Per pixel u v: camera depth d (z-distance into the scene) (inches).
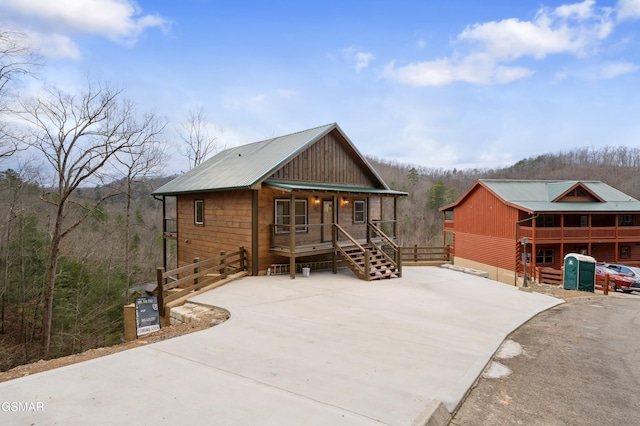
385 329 305.4
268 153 631.8
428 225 2333.9
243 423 154.3
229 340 266.8
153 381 195.0
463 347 269.1
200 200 656.4
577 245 1056.8
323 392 185.2
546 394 202.7
